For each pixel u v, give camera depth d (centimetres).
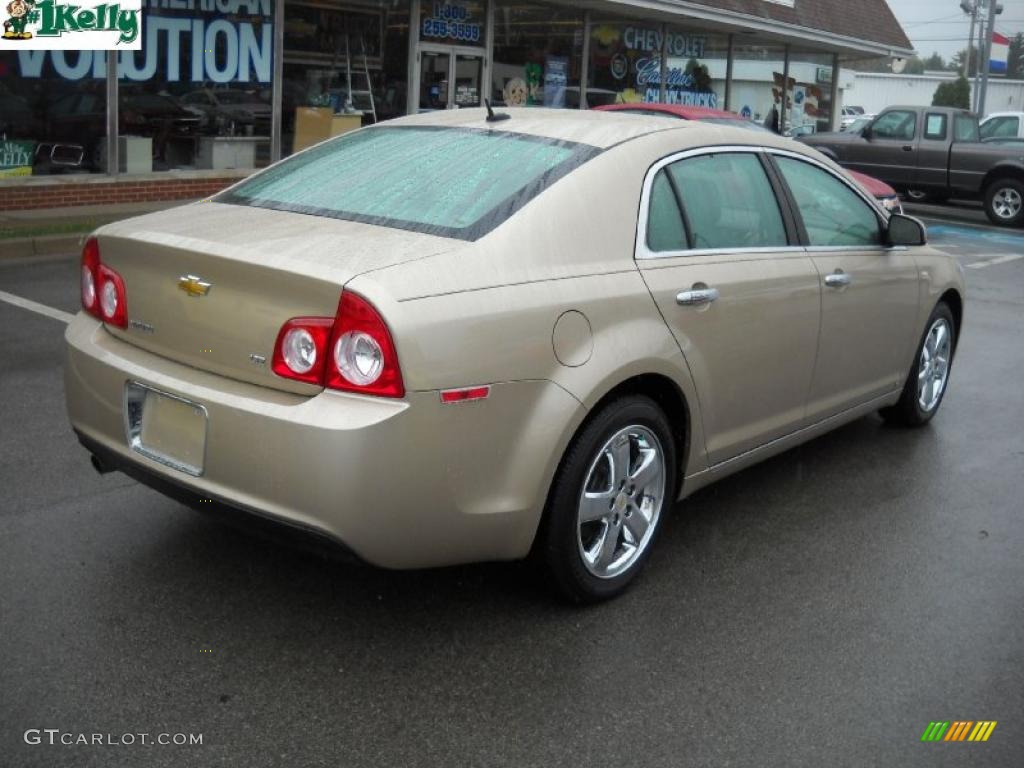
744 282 422
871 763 302
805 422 484
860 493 510
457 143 410
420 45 1666
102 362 362
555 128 412
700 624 376
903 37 2748
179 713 310
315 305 315
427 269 322
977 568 432
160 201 1355
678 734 312
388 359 306
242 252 328
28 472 483
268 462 314
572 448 358
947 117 1883
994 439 603
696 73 2258
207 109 1396
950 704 333
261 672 333
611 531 383
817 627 378
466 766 293
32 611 361
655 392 400
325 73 1534
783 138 486
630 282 374
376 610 374
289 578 394
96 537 420
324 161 424
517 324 333
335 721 310
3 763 284
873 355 527
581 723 314
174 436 341
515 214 355
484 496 333
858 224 517
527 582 396
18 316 779
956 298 611
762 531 461
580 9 1939
